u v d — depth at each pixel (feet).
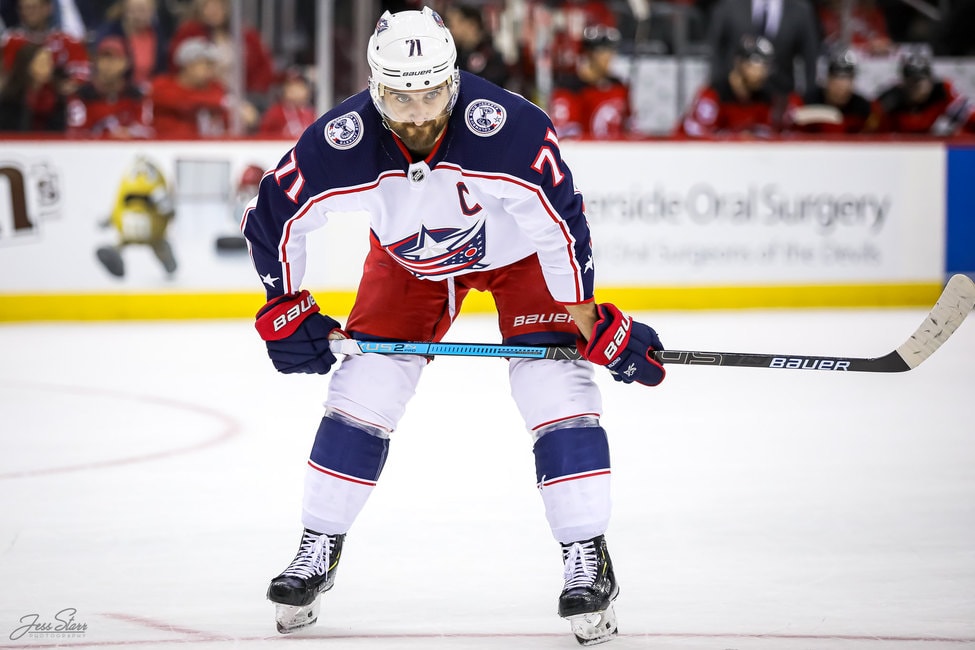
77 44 106.11
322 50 105.29
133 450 54.39
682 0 117.39
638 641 30.07
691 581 35.14
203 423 60.70
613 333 29.81
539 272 31.24
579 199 29.30
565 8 115.24
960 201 107.96
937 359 80.48
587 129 108.58
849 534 40.22
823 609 32.48
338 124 28.60
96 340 90.12
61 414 63.00
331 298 99.76
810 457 52.42
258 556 38.01
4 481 48.37
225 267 100.94
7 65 102.68
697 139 103.71
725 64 109.50
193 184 99.91
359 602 33.37
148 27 108.27
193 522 42.11
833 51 120.16
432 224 29.55
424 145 28.12
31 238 99.09
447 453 53.52
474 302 102.27
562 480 30.12
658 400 66.64
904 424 59.88
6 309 99.25
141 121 106.22
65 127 104.83
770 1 109.09
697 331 91.35
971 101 121.49
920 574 35.73
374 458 30.99
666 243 103.96
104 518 42.60
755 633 30.60
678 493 45.93
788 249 105.91
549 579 35.55
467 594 34.12
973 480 48.21
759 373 75.25
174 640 30.07
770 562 37.04
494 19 110.63
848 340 86.69
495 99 28.32
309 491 31.04
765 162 104.83
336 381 31.24
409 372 31.35
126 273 99.96
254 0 109.09
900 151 106.73
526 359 31.07
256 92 109.50
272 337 30.78
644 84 117.39
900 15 122.01
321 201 29.04
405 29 26.99
